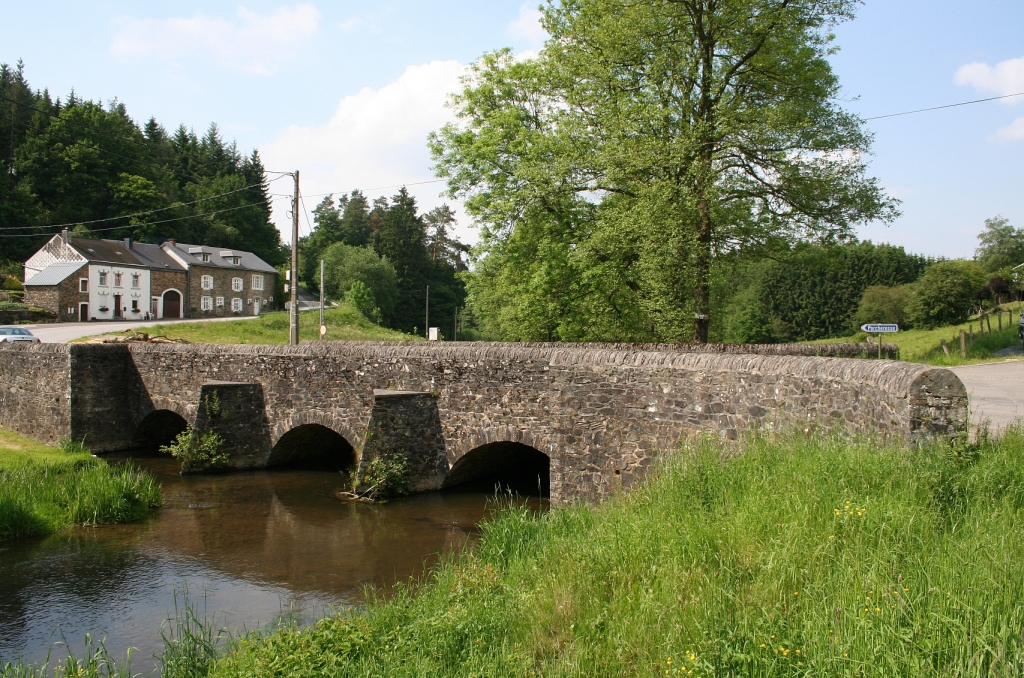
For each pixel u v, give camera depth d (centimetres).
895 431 641
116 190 6856
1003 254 6084
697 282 1789
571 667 504
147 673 698
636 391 1027
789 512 570
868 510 530
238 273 6234
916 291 4353
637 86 1939
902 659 374
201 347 1764
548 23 2122
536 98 2328
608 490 1059
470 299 2583
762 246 1867
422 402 1340
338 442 1819
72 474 1340
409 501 1295
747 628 446
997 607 397
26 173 6631
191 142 9475
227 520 1213
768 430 817
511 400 1216
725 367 908
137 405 1894
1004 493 548
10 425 1952
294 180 2328
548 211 2216
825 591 459
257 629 757
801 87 1748
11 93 7912
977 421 993
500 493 1347
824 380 764
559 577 648
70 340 2980
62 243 5003
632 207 1839
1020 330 2592
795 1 1669
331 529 1148
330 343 1591
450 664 573
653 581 577
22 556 1047
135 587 925
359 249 7512
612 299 2192
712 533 594
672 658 455
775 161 1716
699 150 1728
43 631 802
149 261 5431
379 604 805
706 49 1777
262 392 1633
